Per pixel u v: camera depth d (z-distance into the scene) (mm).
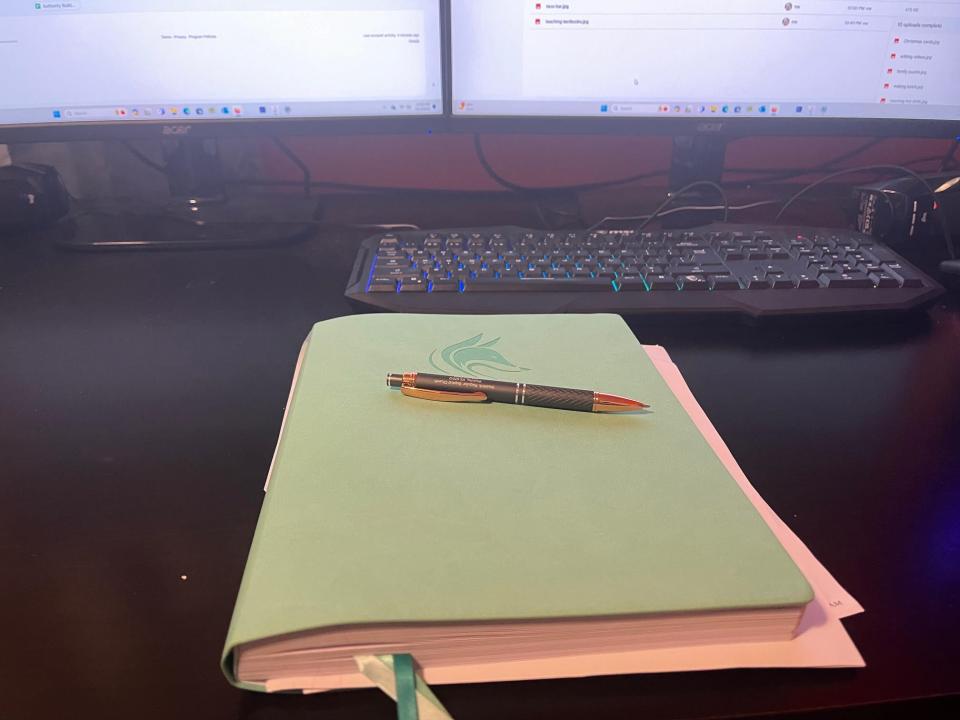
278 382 549
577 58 822
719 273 675
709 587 319
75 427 493
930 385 556
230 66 806
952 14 789
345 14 796
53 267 773
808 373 571
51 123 811
